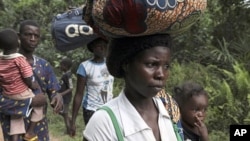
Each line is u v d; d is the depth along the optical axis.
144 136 1.46
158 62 1.43
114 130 1.45
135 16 1.35
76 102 4.27
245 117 6.66
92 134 1.47
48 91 3.55
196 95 2.34
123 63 1.48
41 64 3.46
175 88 2.45
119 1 1.34
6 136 3.42
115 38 1.48
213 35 8.87
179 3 1.37
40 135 3.46
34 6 11.29
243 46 8.20
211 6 8.94
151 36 1.43
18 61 3.31
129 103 1.49
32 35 3.37
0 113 3.43
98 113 1.48
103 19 1.40
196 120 2.34
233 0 8.62
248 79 7.16
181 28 1.46
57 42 4.15
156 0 1.33
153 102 1.56
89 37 4.01
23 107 3.34
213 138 6.23
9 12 11.34
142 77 1.43
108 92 4.19
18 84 3.33
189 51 8.67
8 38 3.31
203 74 7.66
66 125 6.82
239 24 8.73
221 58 8.13
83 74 4.14
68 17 4.12
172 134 1.54
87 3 1.51
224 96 6.88
